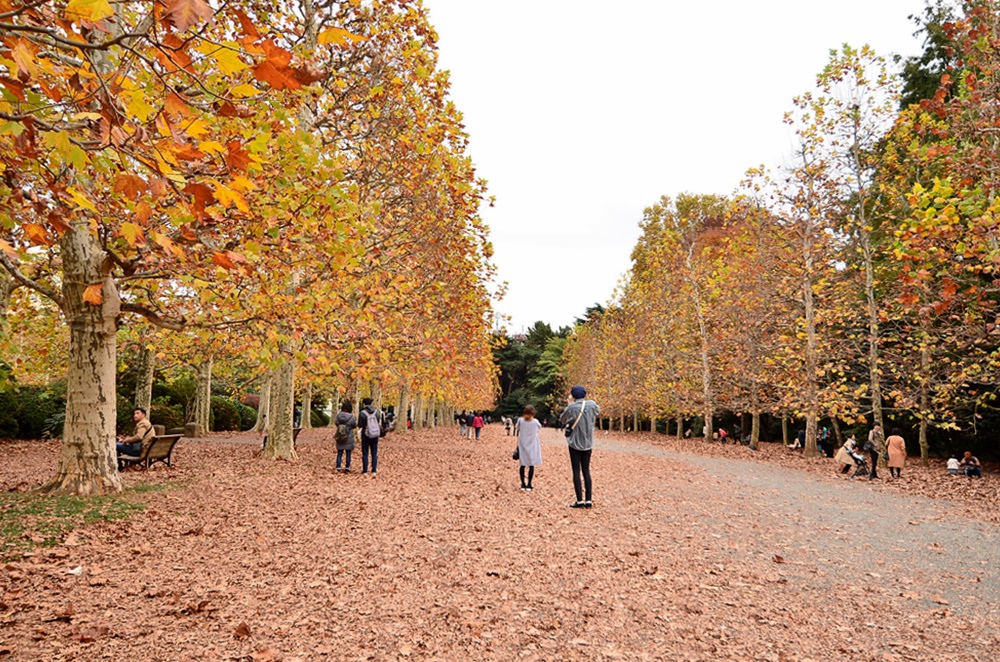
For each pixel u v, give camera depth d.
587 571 5.96
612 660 4.03
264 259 7.35
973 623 4.87
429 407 50.66
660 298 36.88
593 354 50.84
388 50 12.70
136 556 5.87
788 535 8.05
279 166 6.38
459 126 13.39
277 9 10.53
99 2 1.96
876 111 19.23
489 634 4.38
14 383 14.17
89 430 8.36
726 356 28.25
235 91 2.32
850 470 17.62
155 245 5.91
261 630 4.27
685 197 46.94
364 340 10.19
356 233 7.37
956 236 8.96
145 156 2.57
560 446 27.33
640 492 11.60
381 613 4.69
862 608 5.19
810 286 21.23
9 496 7.92
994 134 9.82
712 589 5.56
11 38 2.29
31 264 9.14
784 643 4.39
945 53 19.50
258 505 8.52
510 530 7.63
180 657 3.81
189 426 24.30
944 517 9.59
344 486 10.70
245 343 8.98
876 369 17.72
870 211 20.25
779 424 36.19
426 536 7.14
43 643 3.92
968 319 11.03
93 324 8.31
